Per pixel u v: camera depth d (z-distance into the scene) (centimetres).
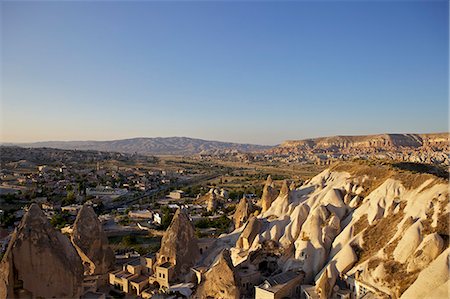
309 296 4872
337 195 6612
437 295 3766
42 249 3975
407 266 4591
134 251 8362
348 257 5238
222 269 5022
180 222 6200
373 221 5756
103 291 5644
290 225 6362
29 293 3925
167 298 5047
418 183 5859
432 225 4869
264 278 5512
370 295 4522
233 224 8688
